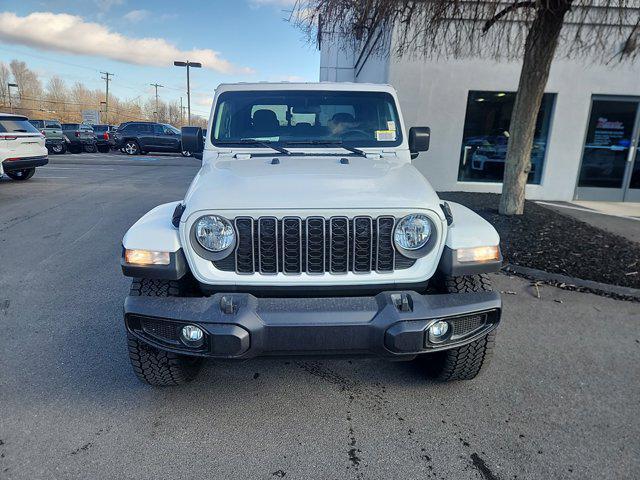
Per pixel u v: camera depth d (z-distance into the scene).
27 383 3.03
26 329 3.80
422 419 2.72
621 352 3.50
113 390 2.98
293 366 3.32
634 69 9.81
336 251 2.49
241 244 2.46
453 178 10.65
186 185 12.84
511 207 7.44
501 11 6.20
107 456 2.39
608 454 2.43
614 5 5.73
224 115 3.80
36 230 7.27
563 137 10.23
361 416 2.75
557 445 2.50
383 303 2.38
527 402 2.88
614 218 8.28
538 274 4.99
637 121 10.17
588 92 9.98
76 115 96.44
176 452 2.43
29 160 12.34
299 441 2.53
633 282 4.75
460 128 10.38
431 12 5.58
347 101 3.85
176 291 2.58
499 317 2.55
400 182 2.77
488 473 2.30
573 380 3.12
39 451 2.42
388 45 8.54
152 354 2.71
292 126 3.80
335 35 6.57
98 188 12.02
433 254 2.54
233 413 2.77
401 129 3.82
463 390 3.02
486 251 2.55
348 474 2.29
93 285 4.83
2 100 86.81
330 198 2.46
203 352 2.36
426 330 2.36
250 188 2.56
